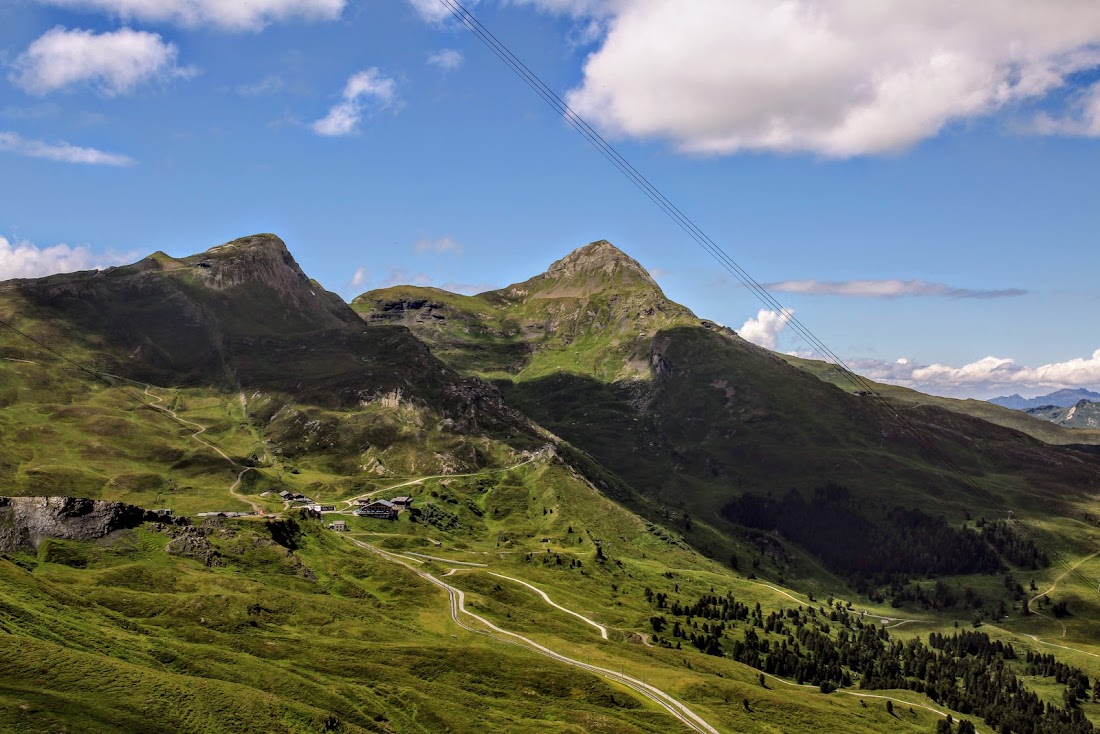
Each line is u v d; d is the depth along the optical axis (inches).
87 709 6604.3
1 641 7076.8
